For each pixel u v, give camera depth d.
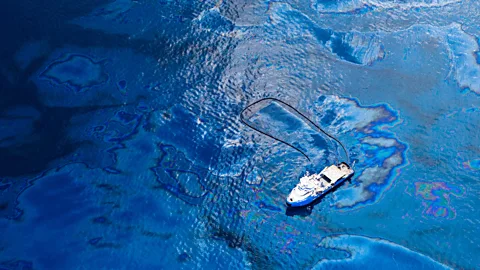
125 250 54.75
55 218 57.34
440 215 56.62
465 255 53.56
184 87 69.50
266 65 71.62
